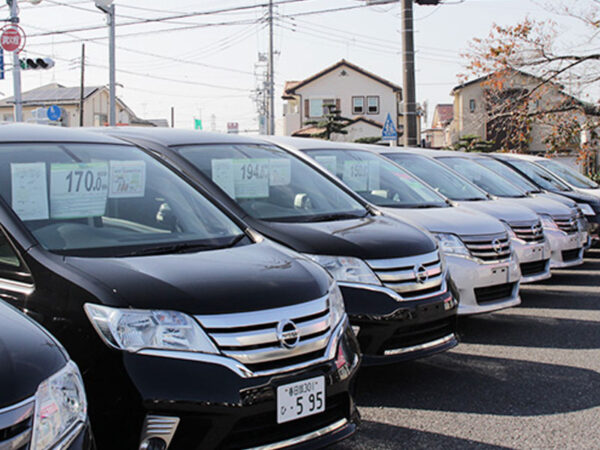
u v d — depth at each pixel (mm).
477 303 6051
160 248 3432
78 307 2812
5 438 1838
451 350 5918
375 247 4574
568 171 13039
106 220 3576
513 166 11977
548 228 9109
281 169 5535
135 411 2652
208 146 5363
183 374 2734
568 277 9672
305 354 3062
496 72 17781
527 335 6422
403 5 15555
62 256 3080
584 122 18734
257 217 4879
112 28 23609
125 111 46219
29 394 1948
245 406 2811
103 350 2719
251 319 2920
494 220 6512
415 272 4613
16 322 2281
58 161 3625
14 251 3084
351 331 3541
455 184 8266
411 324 4508
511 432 4078
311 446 3045
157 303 2828
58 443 2027
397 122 47281
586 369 5363
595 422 4262
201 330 2830
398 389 4852
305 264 3566
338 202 5504
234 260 3381
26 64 18656
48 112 18172
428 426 4148
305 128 44062
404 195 6750
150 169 4121
